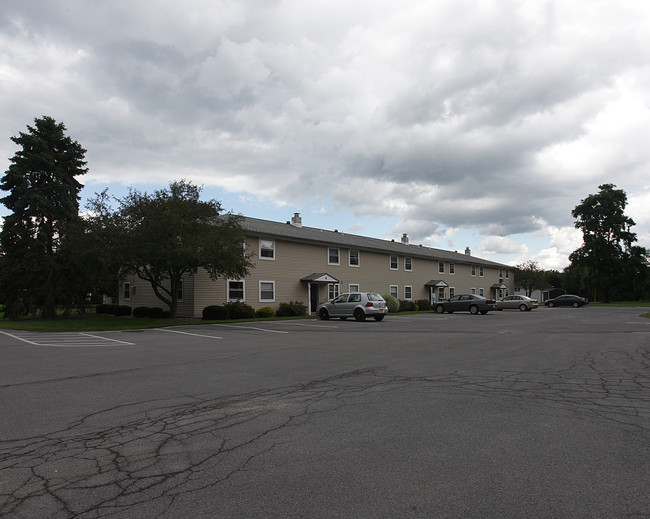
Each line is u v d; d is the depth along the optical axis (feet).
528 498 11.39
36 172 92.79
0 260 93.35
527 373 28.45
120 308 104.94
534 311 132.26
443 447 15.06
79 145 99.25
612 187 210.38
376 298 81.41
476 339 49.11
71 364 32.60
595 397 22.03
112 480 12.55
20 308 89.76
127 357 36.04
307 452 14.62
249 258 89.45
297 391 23.45
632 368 30.19
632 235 202.80
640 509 10.83
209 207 76.64
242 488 11.98
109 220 73.77
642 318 90.17
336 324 73.20
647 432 16.63
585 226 207.41
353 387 24.39
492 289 192.95
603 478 12.58
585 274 226.99
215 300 89.71
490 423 17.76
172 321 78.95
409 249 150.30
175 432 16.76
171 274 82.02
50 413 19.42
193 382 25.85
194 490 11.88
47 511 10.80
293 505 11.03
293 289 103.19
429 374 28.14
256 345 43.96
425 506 10.98
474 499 11.34
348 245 116.16
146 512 10.71
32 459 14.16
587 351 38.86
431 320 85.15
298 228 119.03
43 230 90.94
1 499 11.44
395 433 16.52
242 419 18.40
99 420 18.34
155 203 73.56
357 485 12.14
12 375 28.27
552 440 15.76
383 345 43.60
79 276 94.48
